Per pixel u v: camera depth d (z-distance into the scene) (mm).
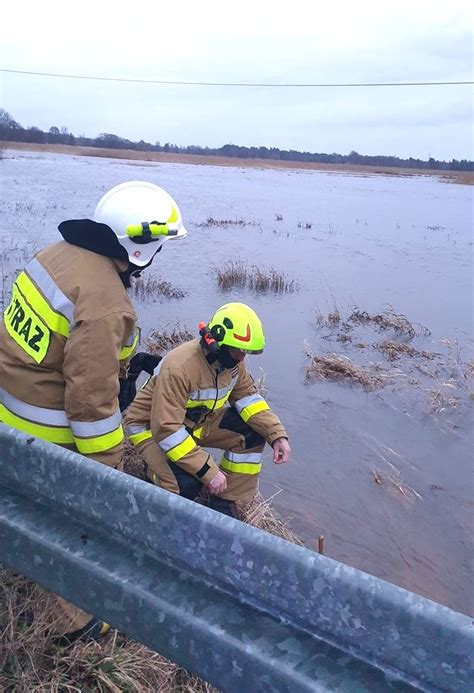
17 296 2410
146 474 3523
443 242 19172
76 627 2215
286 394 6535
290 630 1313
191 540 1396
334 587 1211
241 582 1336
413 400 6645
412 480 5023
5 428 1761
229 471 3684
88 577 1550
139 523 1482
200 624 1361
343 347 8320
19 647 2039
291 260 14531
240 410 3627
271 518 3941
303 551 1257
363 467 5137
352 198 36500
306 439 5527
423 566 3990
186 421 3412
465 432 6012
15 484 1759
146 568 1495
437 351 8492
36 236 14445
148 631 1456
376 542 4168
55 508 1683
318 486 4758
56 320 2264
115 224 2430
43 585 1672
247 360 7457
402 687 1184
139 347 7387
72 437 2428
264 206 27984
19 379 2340
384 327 9359
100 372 2221
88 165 50781
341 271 13523
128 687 2156
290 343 8297
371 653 1200
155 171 50750
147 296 10141
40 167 42094
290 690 1244
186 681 2357
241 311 3264
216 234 17906
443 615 1109
